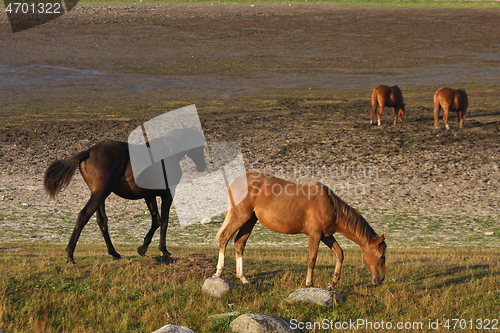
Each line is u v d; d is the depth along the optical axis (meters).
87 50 64.38
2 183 22.17
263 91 45.97
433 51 67.19
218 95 44.06
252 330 6.25
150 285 7.90
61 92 44.09
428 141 29.27
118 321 6.60
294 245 15.09
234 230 7.98
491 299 7.96
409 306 7.65
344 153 27.42
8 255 10.35
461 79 50.84
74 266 8.62
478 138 29.78
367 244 7.95
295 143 29.31
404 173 24.33
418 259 11.40
